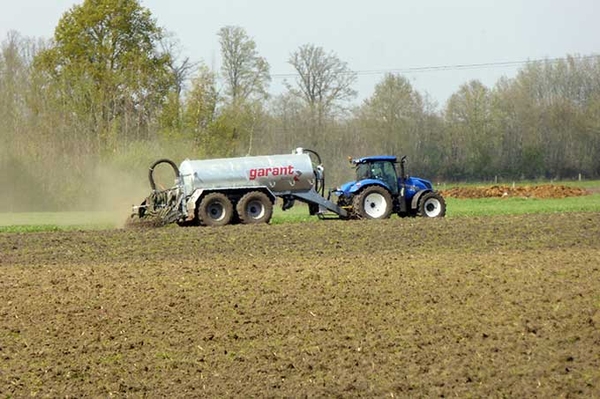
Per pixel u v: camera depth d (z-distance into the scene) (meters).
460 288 32.56
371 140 152.00
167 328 27.64
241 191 57.50
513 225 53.50
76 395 21.94
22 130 104.06
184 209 57.38
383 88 152.62
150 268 38.81
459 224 54.31
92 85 111.25
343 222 56.22
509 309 28.97
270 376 22.91
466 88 164.38
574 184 148.88
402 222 55.78
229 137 117.00
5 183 96.31
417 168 157.88
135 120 116.75
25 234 53.28
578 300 30.12
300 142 146.12
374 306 29.88
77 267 39.75
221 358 24.47
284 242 47.06
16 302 31.72
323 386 22.08
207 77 116.00
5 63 117.62
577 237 47.94
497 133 164.00
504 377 22.34
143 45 124.44
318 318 28.44
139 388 22.25
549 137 168.38
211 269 38.09
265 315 28.98
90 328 27.83
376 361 23.86
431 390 21.61
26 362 24.52
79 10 121.62
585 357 23.88
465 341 25.47
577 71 173.62
